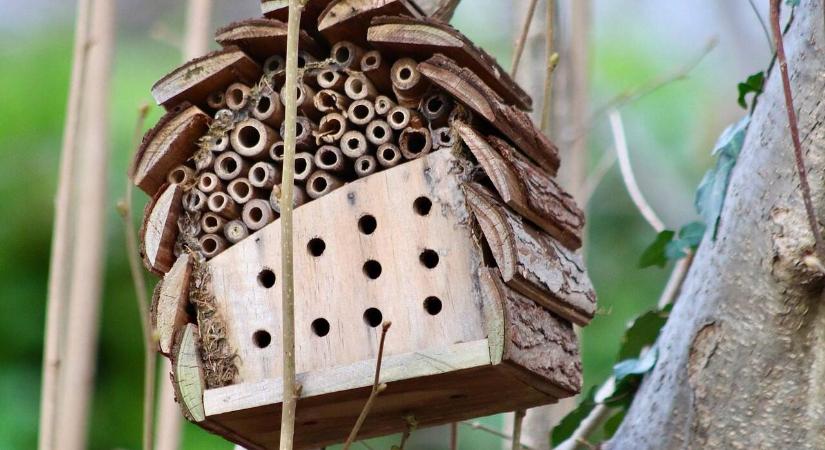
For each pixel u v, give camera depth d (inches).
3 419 127.5
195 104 108.8
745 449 108.5
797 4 109.5
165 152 108.3
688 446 109.0
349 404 107.9
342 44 108.2
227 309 108.2
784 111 108.7
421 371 106.3
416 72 107.5
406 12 108.0
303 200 108.3
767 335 108.5
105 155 115.6
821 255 107.0
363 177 108.0
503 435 113.5
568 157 117.3
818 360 108.3
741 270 109.0
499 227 106.6
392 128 107.9
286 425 104.3
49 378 112.4
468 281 106.9
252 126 108.4
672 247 113.7
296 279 107.9
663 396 110.0
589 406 113.1
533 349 107.0
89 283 114.8
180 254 108.7
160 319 108.0
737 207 109.4
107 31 116.3
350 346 107.3
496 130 107.7
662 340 111.3
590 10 121.0
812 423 108.2
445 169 107.4
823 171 108.1
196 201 108.7
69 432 113.8
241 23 108.2
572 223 109.2
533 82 117.7
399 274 107.3
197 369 107.8
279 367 107.7
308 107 108.3
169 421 113.7
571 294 108.4
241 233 108.5
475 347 106.2
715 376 109.0
